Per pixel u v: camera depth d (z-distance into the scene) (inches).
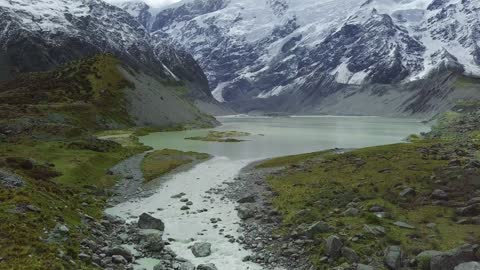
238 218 1980.8
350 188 2231.8
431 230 1557.6
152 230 1729.8
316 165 3166.8
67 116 5802.2
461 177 2218.3
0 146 3427.7
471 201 1807.3
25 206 1571.1
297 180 2659.9
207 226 1865.2
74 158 3075.8
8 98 6387.8
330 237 1445.6
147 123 7273.6
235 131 7613.2
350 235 1529.3
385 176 2443.4
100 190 2420.0
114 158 3545.8
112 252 1460.4
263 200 2268.7
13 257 1238.3
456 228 1563.7
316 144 5423.2
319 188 2330.2
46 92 6884.8
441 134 5940.0
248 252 1562.5
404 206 1859.0
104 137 5236.2
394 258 1310.3
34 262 1226.6
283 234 1692.9
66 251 1366.9
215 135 6633.9
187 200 2316.7
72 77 7696.9
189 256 1525.6
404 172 2500.0
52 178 2465.6
